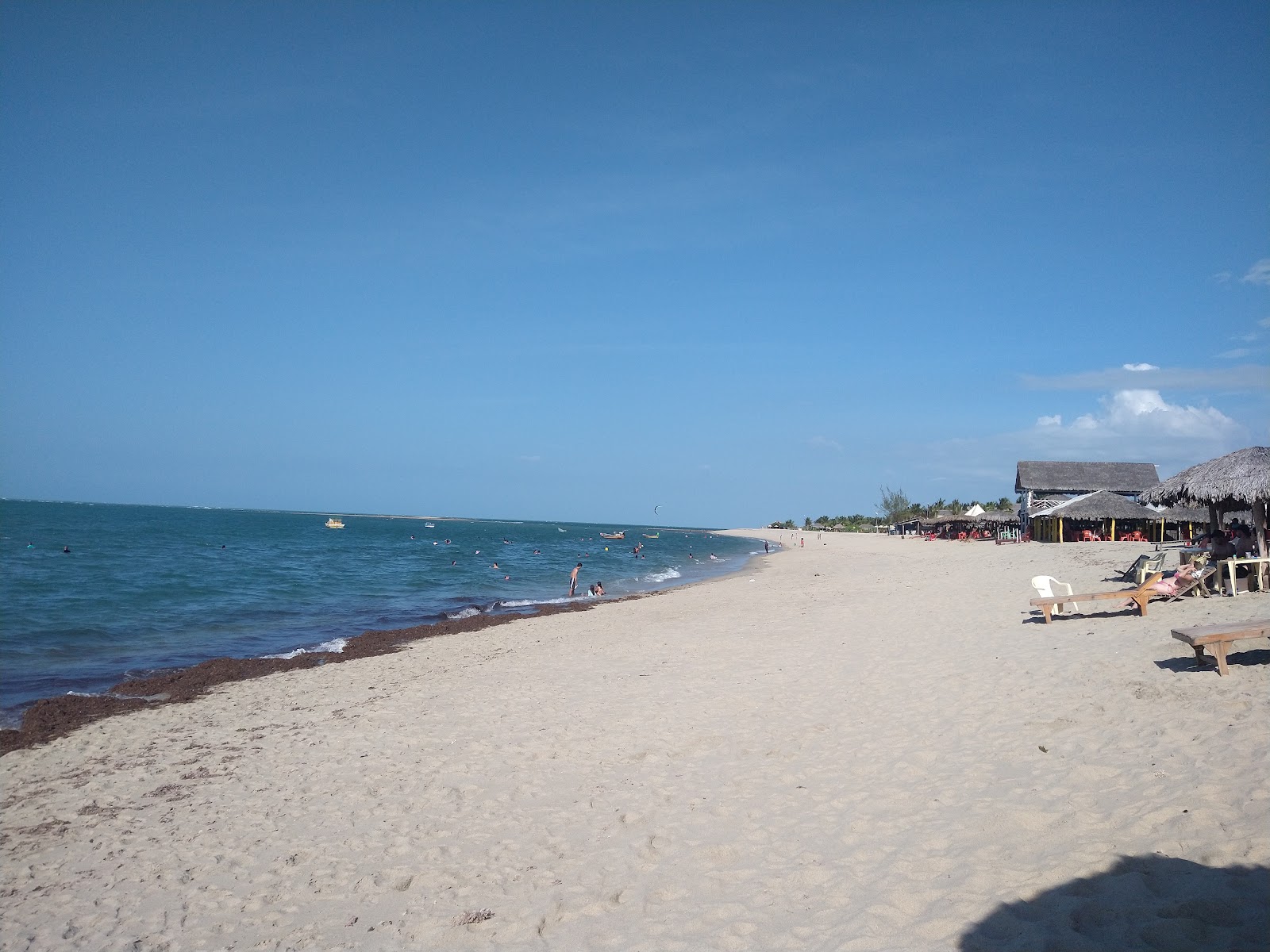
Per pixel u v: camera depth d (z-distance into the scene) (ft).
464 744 30.48
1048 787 19.22
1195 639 24.97
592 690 38.40
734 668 40.75
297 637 68.54
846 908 15.40
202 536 257.55
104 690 47.03
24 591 90.33
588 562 187.93
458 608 89.81
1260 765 17.47
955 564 104.42
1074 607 44.42
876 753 24.32
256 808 25.22
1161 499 51.08
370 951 16.28
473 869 19.72
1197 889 13.35
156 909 18.83
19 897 19.76
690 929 15.64
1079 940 12.68
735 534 602.44
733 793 22.66
